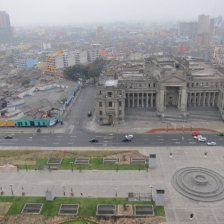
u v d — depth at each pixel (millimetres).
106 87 147250
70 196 93188
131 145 127625
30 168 110625
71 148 126625
